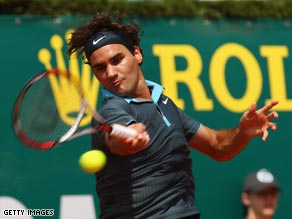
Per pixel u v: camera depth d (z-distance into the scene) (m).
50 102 12.34
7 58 19.73
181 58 20.69
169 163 11.58
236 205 20.38
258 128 12.66
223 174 20.42
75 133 11.74
